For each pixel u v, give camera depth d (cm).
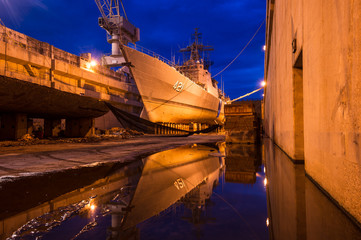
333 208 164
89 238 119
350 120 147
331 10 192
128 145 1032
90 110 1484
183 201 190
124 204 185
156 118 2808
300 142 392
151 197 206
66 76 2420
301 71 396
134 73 2325
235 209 164
